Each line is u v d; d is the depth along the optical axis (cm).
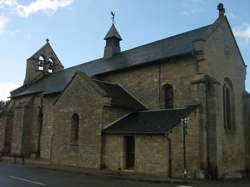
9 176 1458
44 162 2370
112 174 1605
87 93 2056
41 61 3919
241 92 2275
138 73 2283
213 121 1772
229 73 2134
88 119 2011
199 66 1866
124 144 1800
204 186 1316
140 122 1845
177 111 1836
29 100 3048
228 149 1978
